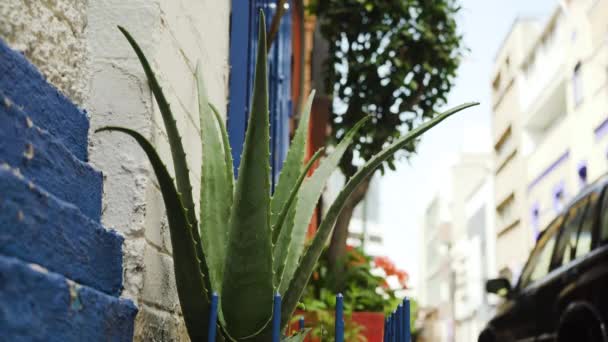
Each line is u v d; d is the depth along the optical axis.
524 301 6.43
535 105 39.44
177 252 2.10
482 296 50.88
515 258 42.91
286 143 9.21
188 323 2.21
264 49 1.97
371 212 44.62
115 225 2.26
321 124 10.91
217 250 2.40
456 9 8.65
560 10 33.53
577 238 5.68
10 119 1.61
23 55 1.90
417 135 2.27
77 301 1.74
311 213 2.53
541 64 38.25
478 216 52.66
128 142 2.32
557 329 5.69
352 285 6.42
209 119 2.55
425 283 83.19
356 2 8.52
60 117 2.04
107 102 2.36
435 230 75.00
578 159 31.45
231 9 4.98
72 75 2.24
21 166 1.67
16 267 1.46
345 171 8.27
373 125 8.30
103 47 2.39
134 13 2.42
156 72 2.41
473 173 65.31
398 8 8.44
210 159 2.50
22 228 1.57
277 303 1.93
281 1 4.91
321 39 11.09
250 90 5.15
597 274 5.16
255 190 2.08
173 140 2.10
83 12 2.35
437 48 8.42
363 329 5.54
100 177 2.21
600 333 5.24
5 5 1.82
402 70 8.34
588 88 30.09
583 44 30.58
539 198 38.19
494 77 49.03
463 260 59.78
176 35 2.67
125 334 2.07
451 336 55.81
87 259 1.92
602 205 5.44
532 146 41.28
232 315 2.18
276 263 2.37
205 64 3.16
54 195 1.86
